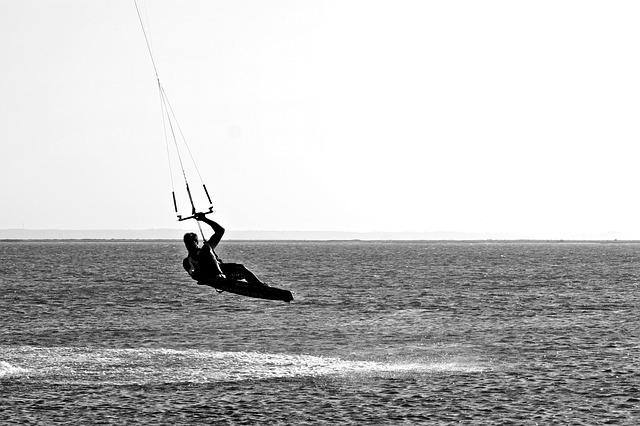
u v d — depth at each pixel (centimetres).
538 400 6066
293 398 6025
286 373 6812
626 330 9788
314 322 10562
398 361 7506
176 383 6406
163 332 9475
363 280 19538
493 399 6088
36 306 12500
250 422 5466
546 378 6781
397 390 6306
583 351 8169
